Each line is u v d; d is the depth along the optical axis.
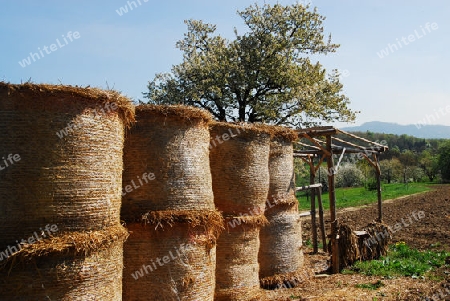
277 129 11.92
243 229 9.57
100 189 5.93
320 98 25.67
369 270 13.71
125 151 7.50
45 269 5.35
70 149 5.67
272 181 11.80
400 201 38.19
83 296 5.61
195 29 27.47
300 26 25.62
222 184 9.48
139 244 7.27
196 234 7.62
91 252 5.70
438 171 72.75
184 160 7.68
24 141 5.50
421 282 12.23
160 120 7.57
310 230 24.11
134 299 7.23
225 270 9.39
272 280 11.55
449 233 20.69
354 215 30.12
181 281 7.39
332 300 10.39
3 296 5.23
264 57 24.80
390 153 86.00
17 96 5.50
